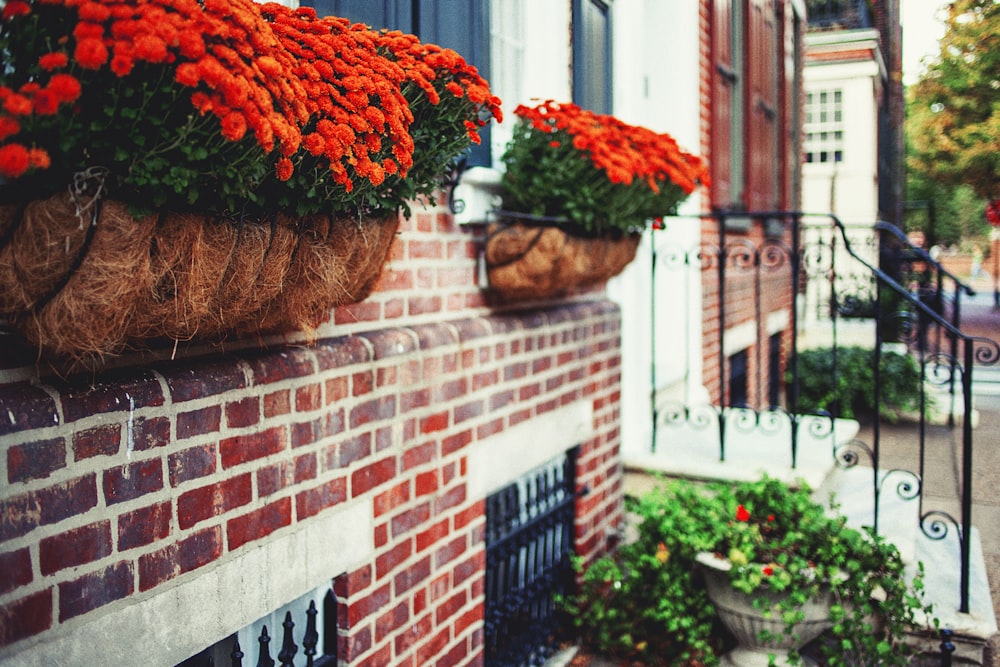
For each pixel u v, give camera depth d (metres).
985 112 8.55
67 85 1.31
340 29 2.18
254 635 2.52
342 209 2.03
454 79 2.40
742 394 7.86
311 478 2.40
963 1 8.21
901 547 3.85
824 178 15.90
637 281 5.22
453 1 3.19
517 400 3.57
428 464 2.98
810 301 12.49
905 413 8.05
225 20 1.62
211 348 2.13
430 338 2.96
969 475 3.65
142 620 1.88
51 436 1.66
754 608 3.45
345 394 2.54
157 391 1.89
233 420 2.11
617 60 4.83
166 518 1.93
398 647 2.86
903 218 17.98
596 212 3.30
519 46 3.86
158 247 1.58
